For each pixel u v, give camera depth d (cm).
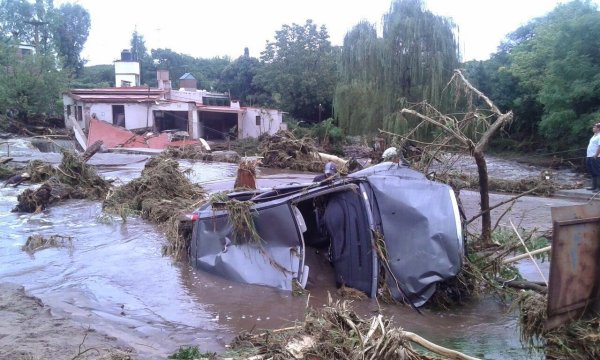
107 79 6738
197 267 774
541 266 782
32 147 3275
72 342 486
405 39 3080
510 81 3481
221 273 734
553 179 1998
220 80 5619
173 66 6656
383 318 449
